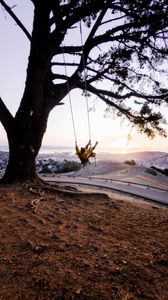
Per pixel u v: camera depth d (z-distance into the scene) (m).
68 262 4.56
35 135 11.71
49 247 5.12
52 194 9.72
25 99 11.55
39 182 11.62
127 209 8.57
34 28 11.02
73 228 6.27
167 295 3.75
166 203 13.99
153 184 21.11
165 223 7.09
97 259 4.70
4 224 6.30
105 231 6.20
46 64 11.22
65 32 11.31
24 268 4.36
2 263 4.53
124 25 11.72
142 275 4.21
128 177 23.09
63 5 10.97
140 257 4.85
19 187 10.34
